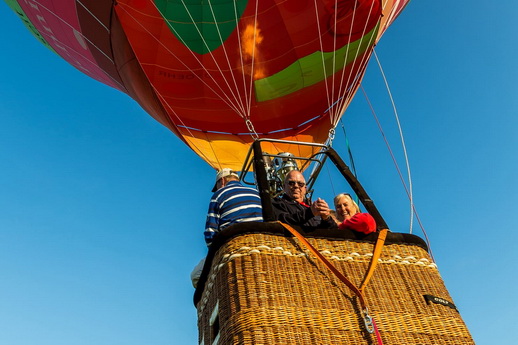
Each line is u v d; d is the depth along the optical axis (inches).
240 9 366.9
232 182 131.6
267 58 377.1
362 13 355.3
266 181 113.3
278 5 362.0
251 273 95.7
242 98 378.9
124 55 309.1
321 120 384.5
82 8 311.1
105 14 296.2
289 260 100.1
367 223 109.0
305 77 380.8
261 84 380.2
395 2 365.7
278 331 89.7
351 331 94.2
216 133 378.6
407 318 99.7
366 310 96.7
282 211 125.3
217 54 377.4
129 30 368.5
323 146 128.2
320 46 372.8
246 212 121.3
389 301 101.1
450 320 102.8
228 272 97.0
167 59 377.7
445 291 108.1
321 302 96.3
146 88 309.1
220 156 359.9
